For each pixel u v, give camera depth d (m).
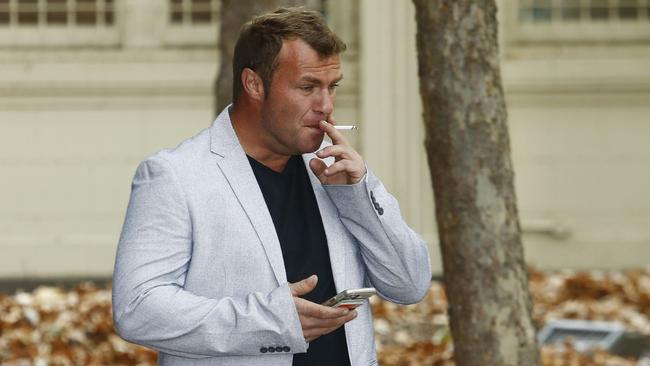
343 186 8.70
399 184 32.59
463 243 14.16
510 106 33.50
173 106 33.25
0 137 33.00
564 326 23.47
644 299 28.64
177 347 8.33
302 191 9.08
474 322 14.20
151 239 8.43
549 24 33.91
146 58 33.12
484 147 14.09
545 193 33.56
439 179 14.27
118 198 33.22
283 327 8.24
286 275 8.77
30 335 24.39
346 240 9.02
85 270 33.00
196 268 8.51
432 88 14.18
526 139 33.53
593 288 29.66
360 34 32.69
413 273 8.99
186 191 8.55
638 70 33.41
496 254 14.15
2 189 32.97
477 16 14.03
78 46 33.31
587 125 33.53
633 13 33.97
